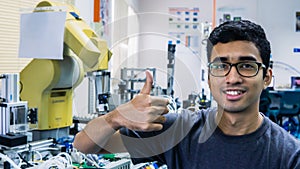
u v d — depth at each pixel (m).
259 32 1.08
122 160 1.64
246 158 1.08
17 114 1.65
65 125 1.92
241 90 1.05
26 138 1.55
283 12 6.38
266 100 3.73
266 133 1.12
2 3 2.30
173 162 1.18
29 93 1.83
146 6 6.30
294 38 6.41
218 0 6.32
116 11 3.88
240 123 1.11
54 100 1.86
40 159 1.65
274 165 1.06
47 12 1.75
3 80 1.68
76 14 1.83
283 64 6.42
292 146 1.08
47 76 1.78
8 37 2.36
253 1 6.35
